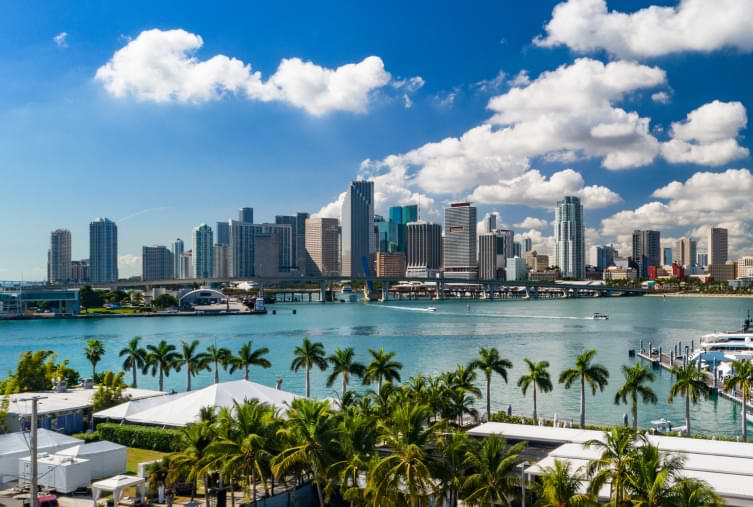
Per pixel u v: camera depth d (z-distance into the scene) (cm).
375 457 6350
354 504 6662
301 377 19125
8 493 7569
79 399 11619
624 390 10294
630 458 5472
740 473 6800
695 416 13625
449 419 9644
